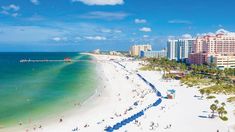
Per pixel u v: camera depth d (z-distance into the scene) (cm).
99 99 15175
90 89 18450
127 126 10262
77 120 11069
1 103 13512
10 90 17338
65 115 11744
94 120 11094
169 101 14575
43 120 10931
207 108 13025
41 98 14950
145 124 10525
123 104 13988
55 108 12862
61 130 9825
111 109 12925
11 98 14775
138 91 18012
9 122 10525
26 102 13900
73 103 14000
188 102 14362
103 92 17438
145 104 13938
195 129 9988
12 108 12594
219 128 10106
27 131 9625
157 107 13200
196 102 14362
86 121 10944
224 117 11281
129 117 11206
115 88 19212
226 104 13812
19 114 11644
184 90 18025
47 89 17962
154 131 9756
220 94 16325
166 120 11062
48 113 11969
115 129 9888
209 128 10094
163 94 16488
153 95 16488
